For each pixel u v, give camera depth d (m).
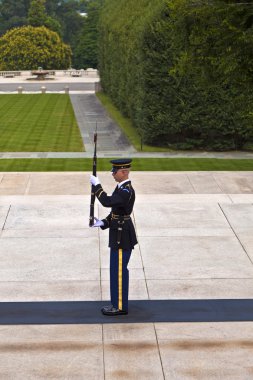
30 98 69.69
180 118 37.94
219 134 38.38
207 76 25.84
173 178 23.00
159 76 37.62
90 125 49.66
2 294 12.06
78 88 83.81
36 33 117.38
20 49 116.56
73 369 9.41
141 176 23.22
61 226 15.98
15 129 46.59
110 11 69.12
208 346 10.12
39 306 11.58
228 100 37.41
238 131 38.03
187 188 21.64
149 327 10.77
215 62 24.17
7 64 116.75
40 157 34.53
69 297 11.98
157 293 12.12
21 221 16.36
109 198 10.83
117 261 11.08
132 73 45.81
